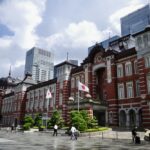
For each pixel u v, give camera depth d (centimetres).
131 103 3728
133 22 12800
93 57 4716
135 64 3806
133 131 2362
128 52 3962
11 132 4594
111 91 4081
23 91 7375
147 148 1808
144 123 3331
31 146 1880
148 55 3488
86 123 3403
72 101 4394
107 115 4041
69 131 3431
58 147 1830
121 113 3906
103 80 4544
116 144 2162
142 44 3619
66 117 5016
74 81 5197
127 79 3894
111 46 5109
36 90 6781
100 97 4503
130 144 2167
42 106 6206
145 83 3459
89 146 1948
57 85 5612
